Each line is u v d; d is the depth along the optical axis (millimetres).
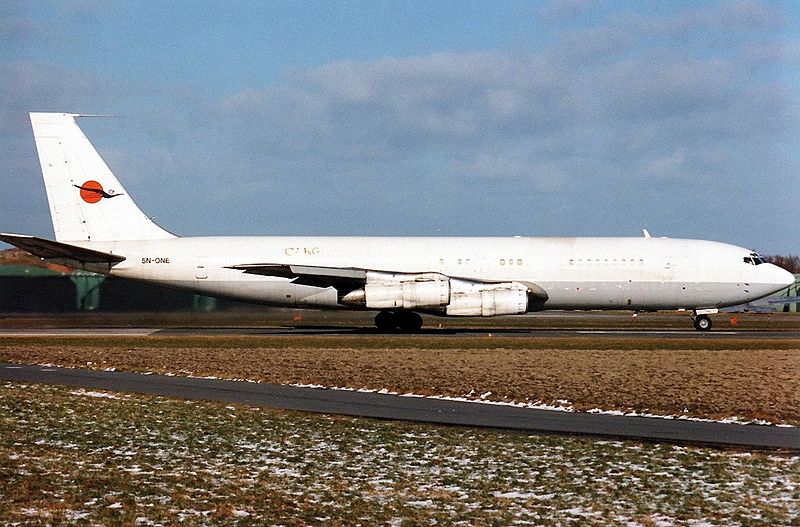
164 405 72438
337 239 155875
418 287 145375
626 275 151250
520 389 81750
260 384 86312
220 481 45469
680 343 130000
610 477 46969
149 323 185375
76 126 154125
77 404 72125
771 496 42844
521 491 43812
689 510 40312
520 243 154250
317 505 40812
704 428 62906
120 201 155000
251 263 152500
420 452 53531
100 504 40375
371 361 105000
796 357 110812
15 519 37625
